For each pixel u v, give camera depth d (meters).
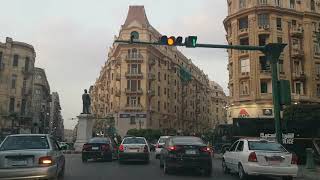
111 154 24.41
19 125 68.50
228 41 62.59
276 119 18.75
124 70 79.81
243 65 58.62
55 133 136.75
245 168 13.86
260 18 58.22
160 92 85.25
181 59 102.25
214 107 144.75
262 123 25.81
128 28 81.25
